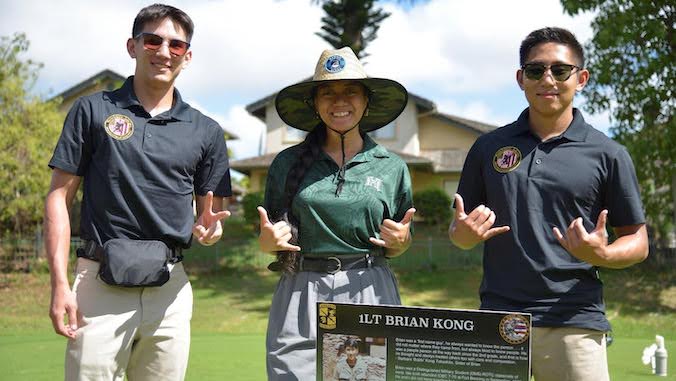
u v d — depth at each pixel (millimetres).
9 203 13383
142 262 3039
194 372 5855
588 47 10711
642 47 10188
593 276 2906
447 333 2477
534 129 3062
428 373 2504
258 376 5691
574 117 3023
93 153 3178
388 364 2549
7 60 13656
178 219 3229
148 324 3178
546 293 2844
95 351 3066
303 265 3178
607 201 2938
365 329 2576
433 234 18797
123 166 3105
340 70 3154
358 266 3146
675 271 13094
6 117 13570
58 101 15234
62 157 3111
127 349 3152
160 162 3166
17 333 8594
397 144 21641
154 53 3168
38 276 14047
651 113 10453
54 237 3078
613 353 6777
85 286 3119
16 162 13086
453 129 23031
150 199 3152
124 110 3188
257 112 22594
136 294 3160
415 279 13805
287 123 3645
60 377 5566
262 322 10250
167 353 3238
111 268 3010
